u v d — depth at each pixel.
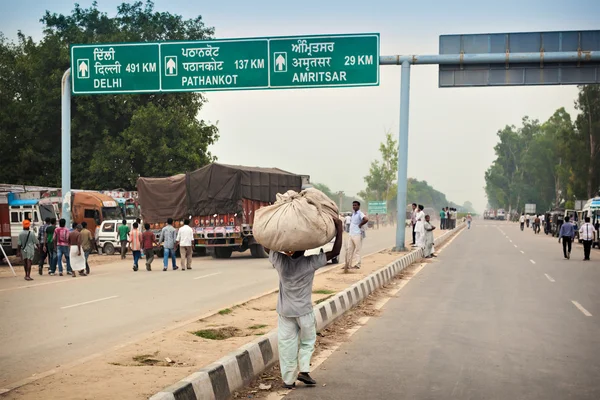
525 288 16.53
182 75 25.67
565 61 24.25
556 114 111.00
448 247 36.78
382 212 83.06
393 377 7.44
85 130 45.53
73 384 6.63
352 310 12.69
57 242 22.08
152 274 21.62
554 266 23.61
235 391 6.86
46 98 45.69
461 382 7.20
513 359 8.34
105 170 44.25
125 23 51.69
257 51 25.33
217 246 28.27
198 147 46.97
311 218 6.59
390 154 85.81
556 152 99.69
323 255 7.04
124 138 45.31
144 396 6.16
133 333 10.36
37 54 47.38
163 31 50.78
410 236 51.53
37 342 9.66
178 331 9.79
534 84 24.55
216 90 25.52
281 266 6.98
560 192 110.00
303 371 7.10
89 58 26.08
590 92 73.50
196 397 6.04
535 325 10.92
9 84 48.09
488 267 23.19
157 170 44.34
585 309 12.79
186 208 27.86
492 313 12.29
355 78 24.91
